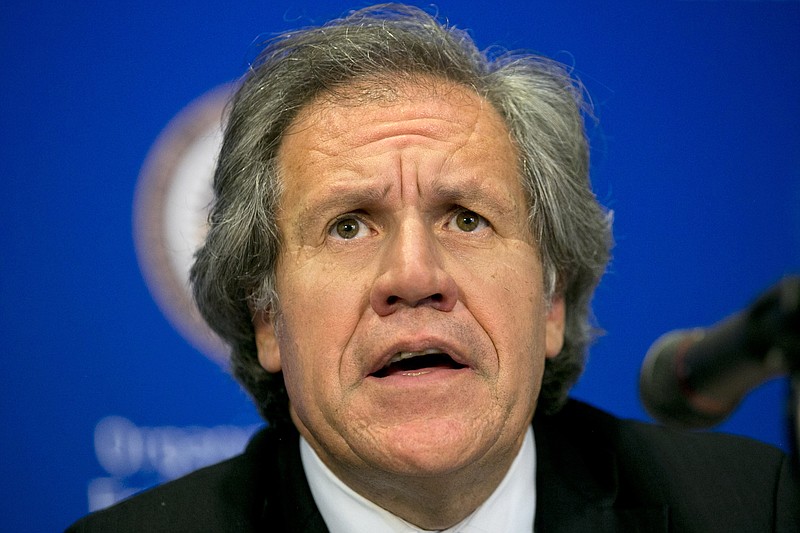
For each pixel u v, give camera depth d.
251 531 6.09
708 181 9.38
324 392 5.21
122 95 8.93
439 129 5.46
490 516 5.66
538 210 5.80
